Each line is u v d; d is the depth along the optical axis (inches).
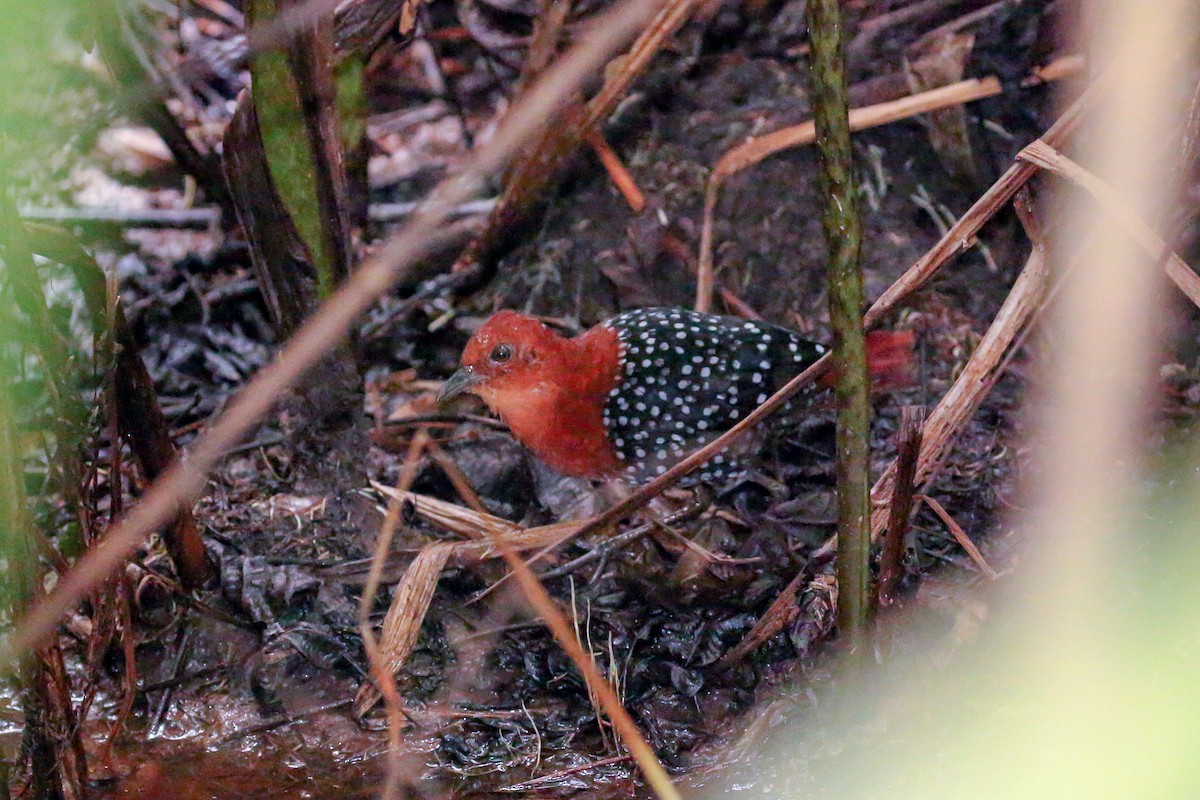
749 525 299.4
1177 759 204.7
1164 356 315.6
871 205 363.3
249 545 296.2
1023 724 237.6
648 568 288.7
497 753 253.9
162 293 358.3
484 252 363.9
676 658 269.0
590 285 359.6
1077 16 334.6
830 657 258.5
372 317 359.3
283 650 275.7
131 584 276.5
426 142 399.2
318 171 257.6
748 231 358.6
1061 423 201.5
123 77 309.0
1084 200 298.0
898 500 220.4
